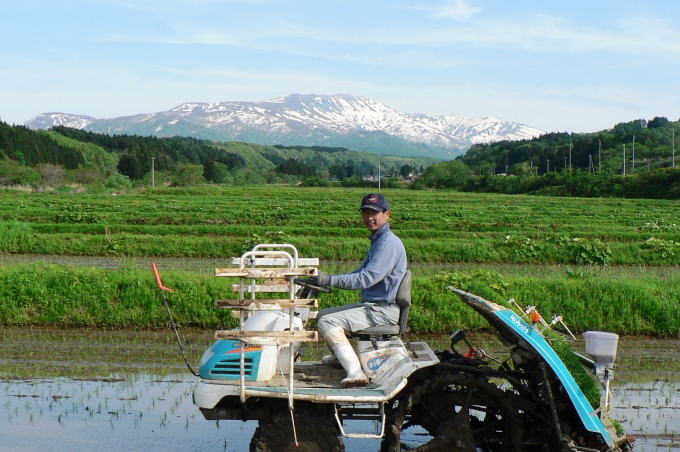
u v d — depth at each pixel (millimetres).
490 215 42312
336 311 5891
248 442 6789
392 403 6039
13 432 6891
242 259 5664
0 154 132750
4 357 9703
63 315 11570
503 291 12219
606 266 22531
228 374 5707
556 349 5746
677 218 42719
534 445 6047
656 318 11945
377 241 5879
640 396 8383
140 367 9336
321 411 5676
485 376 5906
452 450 5789
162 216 34500
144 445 6621
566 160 191625
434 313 11594
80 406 7742
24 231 23250
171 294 11727
